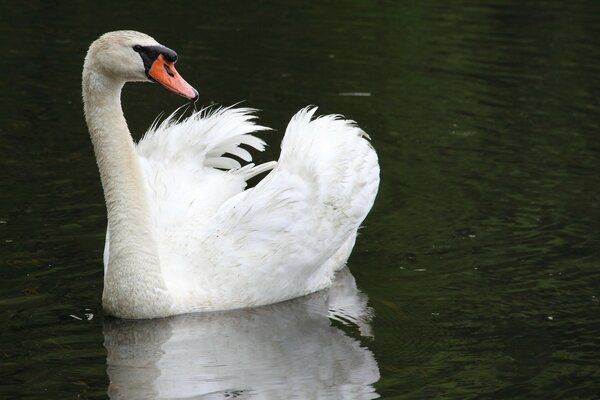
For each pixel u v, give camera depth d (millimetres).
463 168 17531
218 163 14148
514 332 11844
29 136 18016
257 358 11141
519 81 22188
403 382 10562
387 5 27672
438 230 15016
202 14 26125
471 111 20375
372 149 14547
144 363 10938
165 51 12000
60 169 16641
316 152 13695
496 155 18156
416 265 13859
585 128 19547
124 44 11930
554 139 18953
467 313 12383
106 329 11844
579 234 14844
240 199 13219
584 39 25016
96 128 12227
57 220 14664
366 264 13938
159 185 13500
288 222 13031
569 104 20859
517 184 16859
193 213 13219
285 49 23672
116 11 25797
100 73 12070
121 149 12227
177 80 12047
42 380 10391
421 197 16281
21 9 25500
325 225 13320
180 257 12805
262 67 22328
